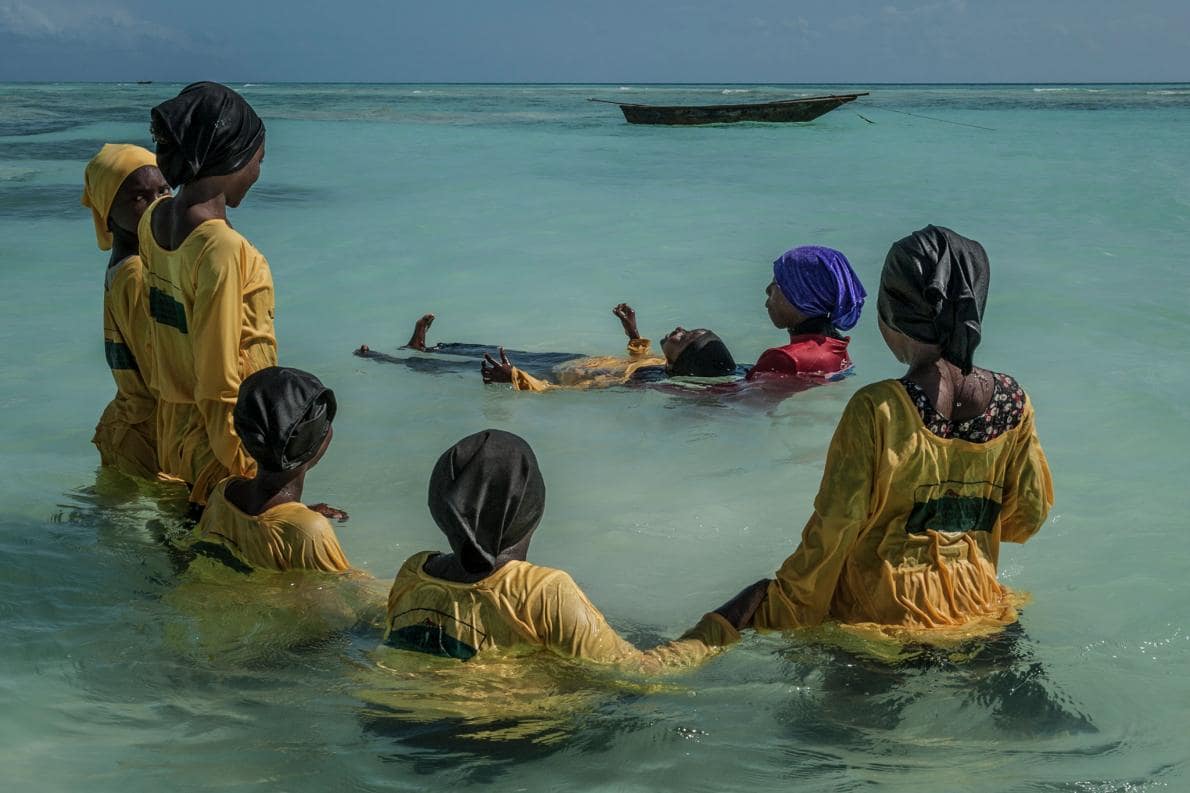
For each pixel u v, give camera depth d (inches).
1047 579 163.3
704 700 129.6
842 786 111.8
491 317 361.4
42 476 209.2
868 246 486.3
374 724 124.0
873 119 1676.9
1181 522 185.0
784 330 342.0
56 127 1364.4
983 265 134.5
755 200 650.8
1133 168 823.7
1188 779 112.1
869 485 135.9
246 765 115.6
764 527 191.8
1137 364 286.2
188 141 176.7
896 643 138.5
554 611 131.9
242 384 163.6
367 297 390.6
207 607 152.8
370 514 197.5
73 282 404.2
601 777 114.0
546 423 250.2
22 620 148.7
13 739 119.3
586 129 1449.3
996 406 136.6
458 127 1498.5
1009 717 125.3
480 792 111.5
